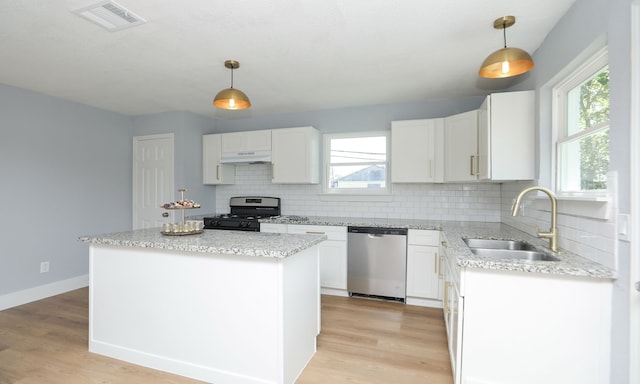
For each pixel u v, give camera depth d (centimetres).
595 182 173
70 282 371
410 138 352
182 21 198
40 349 232
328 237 351
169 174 423
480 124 275
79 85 318
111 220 418
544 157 220
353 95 355
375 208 397
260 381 182
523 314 157
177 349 201
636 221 128
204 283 194
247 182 459
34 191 338
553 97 216
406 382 193
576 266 149
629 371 132
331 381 194
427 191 376
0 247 311
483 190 354
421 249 318
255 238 217
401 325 274
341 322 280
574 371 151
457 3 180
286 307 183
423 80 307
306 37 221
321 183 422
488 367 164
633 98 128
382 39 224
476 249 215
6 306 313
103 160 409
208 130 461
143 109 411
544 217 219
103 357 221
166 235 228
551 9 184
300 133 396
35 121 338
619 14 136
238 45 232
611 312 144
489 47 236
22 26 204
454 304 192
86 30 209
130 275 213
